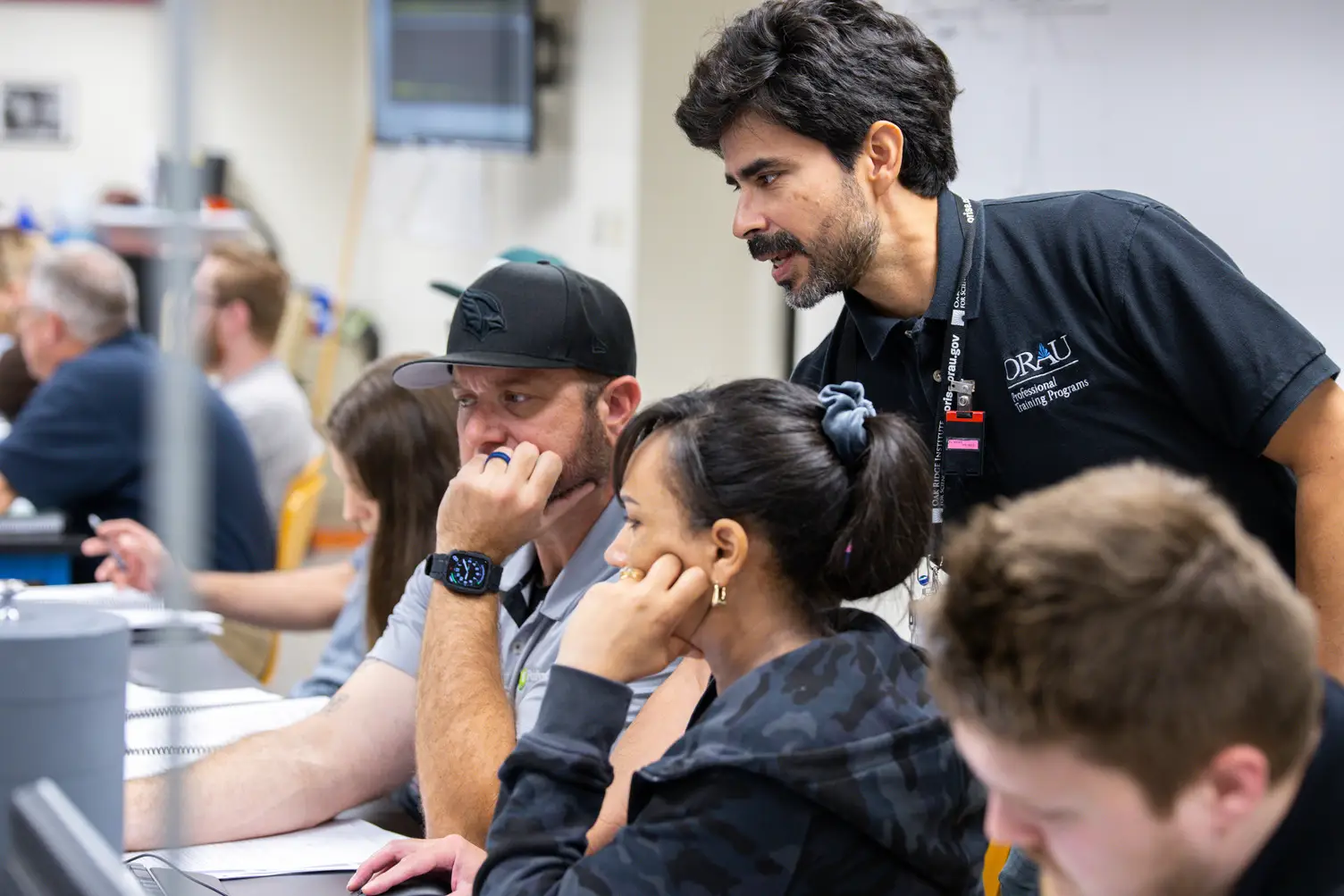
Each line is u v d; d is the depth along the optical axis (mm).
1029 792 710
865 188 1490
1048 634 673
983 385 1550
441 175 5578
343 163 6480
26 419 3121
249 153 6398
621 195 4465
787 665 1031
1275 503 1495
